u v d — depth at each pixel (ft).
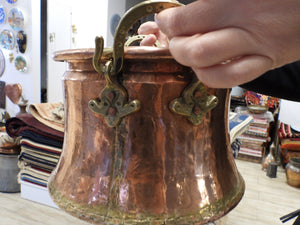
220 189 0.94
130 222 0.81
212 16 0.51
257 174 5.22
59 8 6.38
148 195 0.84
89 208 0.86
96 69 0.76
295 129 6.08
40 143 2.82
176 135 0.84
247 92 7.25
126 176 0.85
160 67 0.80
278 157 6.14
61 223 2.74
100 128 0.87
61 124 2.77
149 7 0.71
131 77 0.80
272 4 0.45
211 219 0.86
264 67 0.53
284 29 0.47
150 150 0.84
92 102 0.83
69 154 0.99
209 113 0.90
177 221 0.82
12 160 3.26
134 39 1.36
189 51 0.54
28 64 6.08
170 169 0.85
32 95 6.14
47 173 2.99
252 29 0.49
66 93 0.96
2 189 3.29
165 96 0.81
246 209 3.53
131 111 0.79
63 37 6.66
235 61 0.54
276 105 6.95
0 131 4.06
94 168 0.89
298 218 2.10
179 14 0.55
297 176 4.44
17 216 2.80
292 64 1.66
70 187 0.93
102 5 6.66
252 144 6.23
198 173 0.90
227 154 1.04
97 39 0.72
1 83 6.70
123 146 0.85
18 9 5.94
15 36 6.15
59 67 6.75
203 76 0.57
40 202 3.10
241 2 0.47
